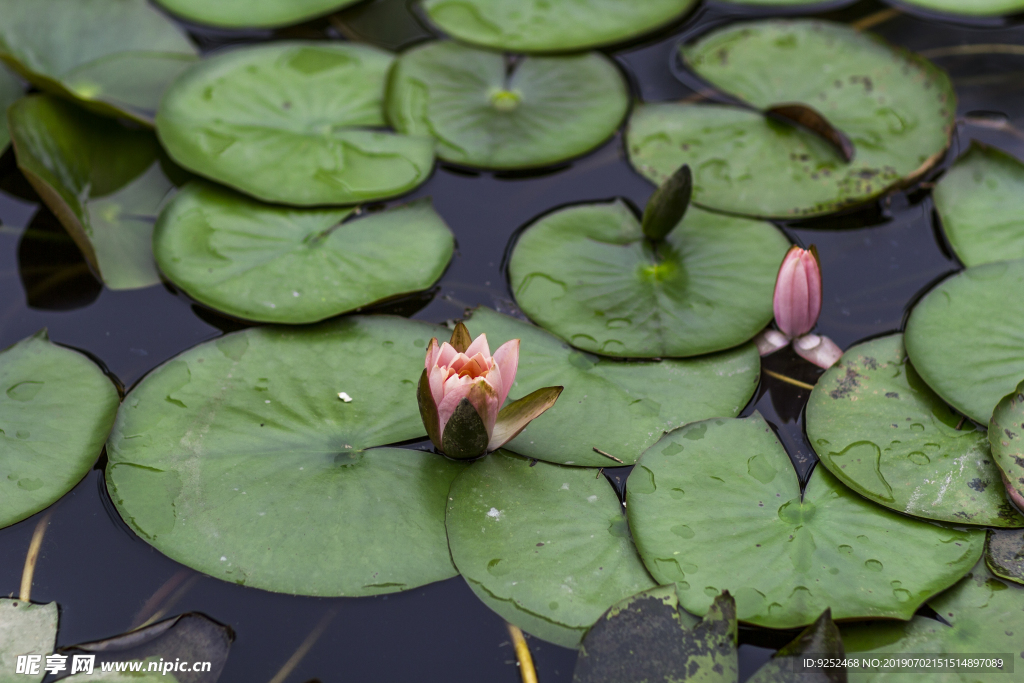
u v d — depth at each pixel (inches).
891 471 58.0
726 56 97.0
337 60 95.4
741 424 61.7
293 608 53.9
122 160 85.2
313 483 58.2
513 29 99.8
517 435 61.1
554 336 69.9
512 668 51.1
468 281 76.0
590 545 55.2
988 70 96.2
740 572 52.6
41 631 52.0
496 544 55.1
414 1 106.7
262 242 75.7
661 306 71.4
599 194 84.4
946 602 51.9
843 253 78.8
